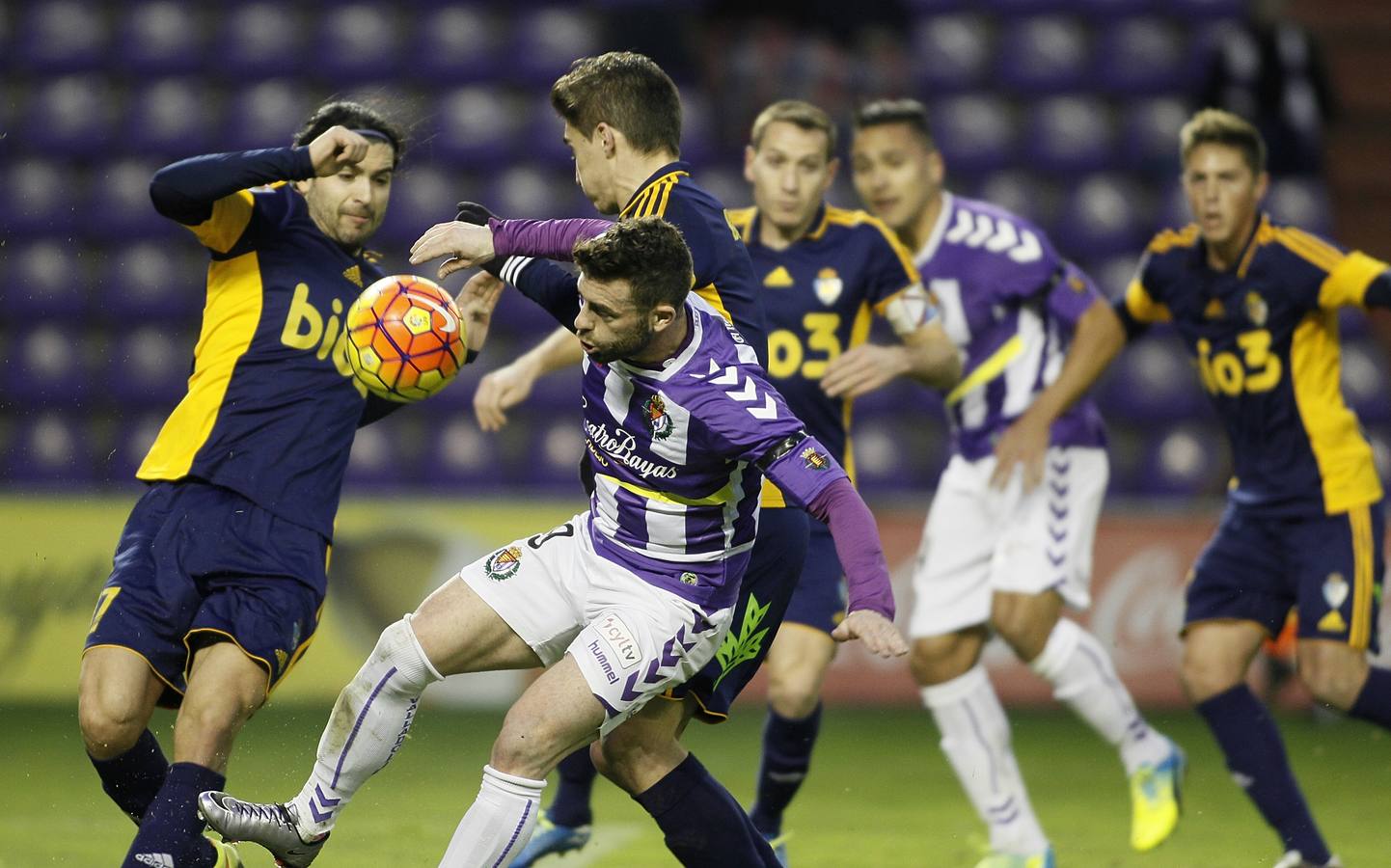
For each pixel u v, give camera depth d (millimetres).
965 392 22391
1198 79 49594
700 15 49781
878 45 49906
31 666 33000
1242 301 19734
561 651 14305
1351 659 19156
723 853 14445
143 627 14781
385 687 14070
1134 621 33844
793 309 19781
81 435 43469
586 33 49812
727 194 46188
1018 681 34969
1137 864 20203
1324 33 53469
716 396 12828
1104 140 48469
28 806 22922
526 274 14375
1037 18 50594
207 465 15484
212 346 15906
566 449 41219
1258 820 23312
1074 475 22219
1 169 47969
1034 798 25266
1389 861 20109
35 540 33156
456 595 14195
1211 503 40531
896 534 34250
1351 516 19375
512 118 48656
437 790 24328
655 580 13664
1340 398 19719
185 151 48219
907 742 30734
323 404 15914
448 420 42031
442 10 50844
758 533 15445
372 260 17375
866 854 20688
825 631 18906
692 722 32781
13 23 50719
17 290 45688
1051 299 22203
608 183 14945
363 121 16453
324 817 14305
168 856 13766
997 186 47625
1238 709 19281
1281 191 45156
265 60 49906
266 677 14719
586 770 18125
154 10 50906
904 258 20016
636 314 12359
